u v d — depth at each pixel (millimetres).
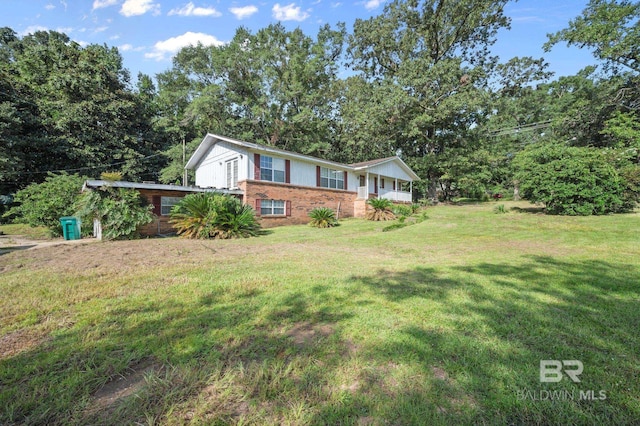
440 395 1760
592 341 2391
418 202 26156
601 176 12430
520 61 25625
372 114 24688
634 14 16719
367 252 6891
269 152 14883
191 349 2309
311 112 27078
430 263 5492
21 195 15055
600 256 5688
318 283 4125
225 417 1610
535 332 2553
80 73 23172
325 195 18391
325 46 29531
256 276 4535
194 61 26703
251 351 2289
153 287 3979
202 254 6711
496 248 7004
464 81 24531
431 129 26906
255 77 28078
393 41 27344
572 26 18766
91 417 1604
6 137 18703
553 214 13562
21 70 23109
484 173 26781
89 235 11617
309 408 1676
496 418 1578
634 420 1549
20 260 6227
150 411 1644
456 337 2469
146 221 10359
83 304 3326
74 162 22516
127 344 2383
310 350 2283
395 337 2480
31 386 1849
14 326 2734
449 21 25750
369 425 1542
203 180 18547
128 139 25016
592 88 21844
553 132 24875
